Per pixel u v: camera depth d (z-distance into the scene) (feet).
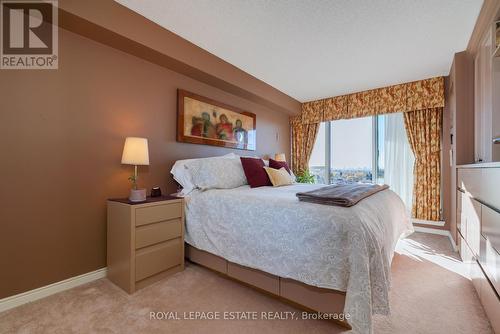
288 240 4.96
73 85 6.13
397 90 11.87
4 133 5.12
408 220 8.43
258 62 9.52
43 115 5.65
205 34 7.57
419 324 4.60
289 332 4.41
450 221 10.50
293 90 12.89
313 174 15.53
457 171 8.39
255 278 5.63
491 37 6.11
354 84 11.88
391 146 12.59
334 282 4.32
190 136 9.12
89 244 6.44
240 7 6.25
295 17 6.63
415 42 7.88
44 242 5.66
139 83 7.58
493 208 4.50
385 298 4.06
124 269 5.92
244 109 11.91
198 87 9.55
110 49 6.86
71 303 5.32
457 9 6.20
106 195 6.79
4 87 5.14
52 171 5.79
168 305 5.25
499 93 6.05
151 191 7.55
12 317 4.81
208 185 7.52
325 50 8.49
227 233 6.09
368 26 7.00
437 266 7.32
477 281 5.61
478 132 7.79
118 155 7.07
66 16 5.47
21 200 5.33
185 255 7.47
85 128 6.36
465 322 4.66
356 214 4.50
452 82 9.41
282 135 15.15
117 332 4.39
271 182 9.13
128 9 6.37
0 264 5.06
